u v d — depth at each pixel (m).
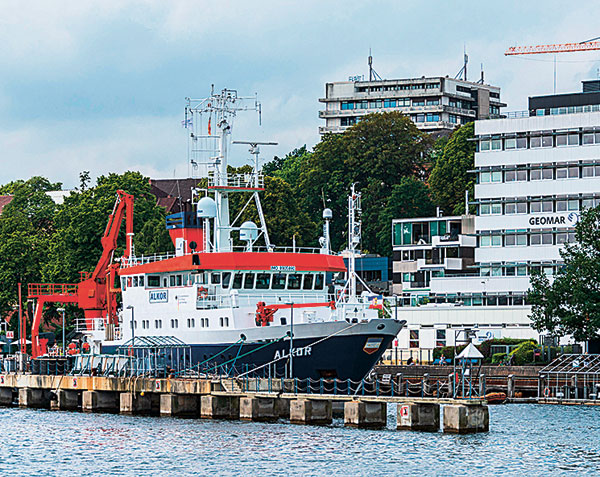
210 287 118.62
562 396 135.62
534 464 89.75
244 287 119.06
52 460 94.75
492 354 163.88
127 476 87.75
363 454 92.56
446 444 96.69
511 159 194.75
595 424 112.25
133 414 118.81
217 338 116.44
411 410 102.75
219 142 126.75
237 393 109.75
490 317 180.00
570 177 190.38
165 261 123.00
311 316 115.38
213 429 105.50
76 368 131.75
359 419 104.38
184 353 119.69
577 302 142.88
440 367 145.50
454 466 88.50
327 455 92.31
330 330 110.31
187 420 112.25
